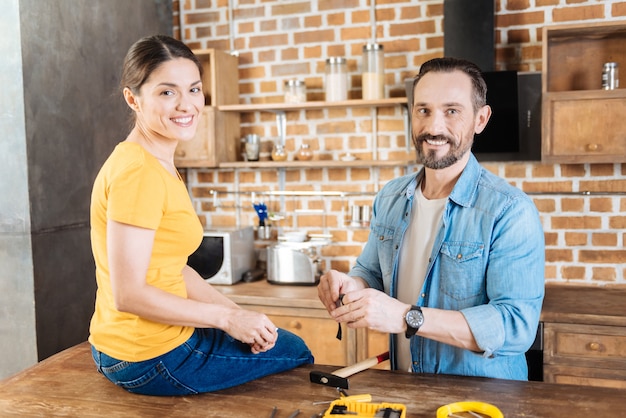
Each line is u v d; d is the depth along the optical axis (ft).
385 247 6.51
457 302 5.82
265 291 10.71
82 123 10.01
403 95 11.55
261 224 12.25
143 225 4.86
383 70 11.17
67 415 4.99
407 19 11.43
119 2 10.95
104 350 5.38
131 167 4.93
